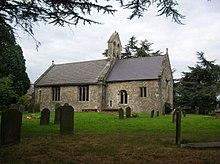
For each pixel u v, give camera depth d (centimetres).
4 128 838
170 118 2269
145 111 3272
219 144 841
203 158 648
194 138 1029
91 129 1398
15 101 3297
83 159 639
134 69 3578
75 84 3716
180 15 775
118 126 1563
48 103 3934
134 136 1080
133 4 757
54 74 4184
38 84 4050
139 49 5594
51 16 798
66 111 1166
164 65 3488
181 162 612
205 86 4141
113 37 3925
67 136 1067
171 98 3681
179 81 4444
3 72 3112
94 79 3641
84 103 3634
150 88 3284
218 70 4216
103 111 3247
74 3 752
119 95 3481
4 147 803
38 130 1316
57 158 648
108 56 3888
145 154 700
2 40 900
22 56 3478
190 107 4141
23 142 900
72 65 4256
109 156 676
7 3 760
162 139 995
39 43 894
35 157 662
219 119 2186
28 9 777
